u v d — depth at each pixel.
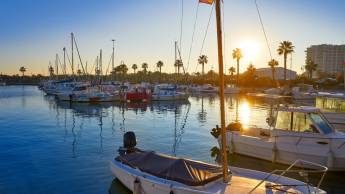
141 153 13.59
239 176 12.05
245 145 18.72
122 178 13.23
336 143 15.49
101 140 24.34
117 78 111.38
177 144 23.12
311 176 15.70
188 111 45.31
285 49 85.19
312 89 69.62
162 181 11.21
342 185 14.54
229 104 58.06
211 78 126.19
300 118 16.77
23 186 14.12
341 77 95.81
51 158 18.83
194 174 10.95
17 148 21.45
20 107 49.97
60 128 30.05
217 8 9.98
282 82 100.88
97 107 50.09
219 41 10.11
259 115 41.59
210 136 26.28
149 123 33.62
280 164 17.30
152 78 134.50
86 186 14.09
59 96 61.00
